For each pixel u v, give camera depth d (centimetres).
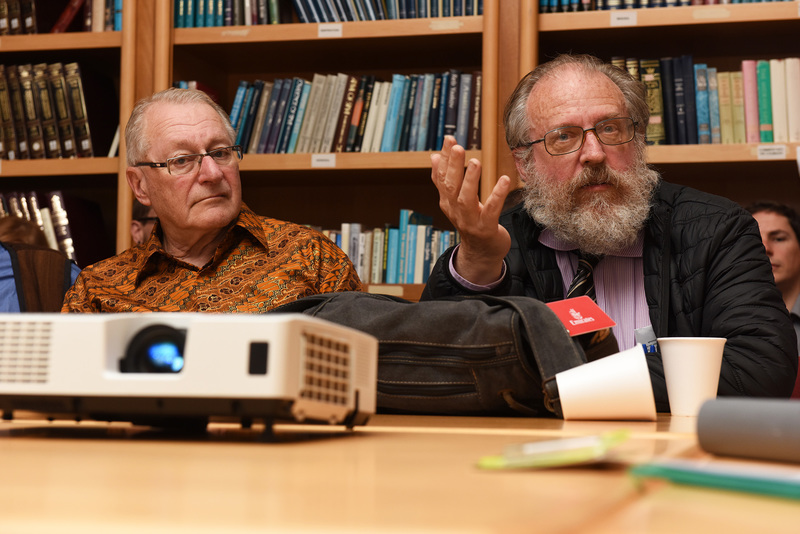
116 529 23
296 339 53
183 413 54
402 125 261
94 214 298
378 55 285
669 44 263
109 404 55
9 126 281
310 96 266
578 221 157
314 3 265
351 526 23
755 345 135
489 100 247
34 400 56
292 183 297
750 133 242
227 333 52
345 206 302
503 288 131
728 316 142
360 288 195
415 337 91
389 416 93
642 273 162
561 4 250
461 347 88
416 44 271
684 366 98
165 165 187
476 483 34
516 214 171
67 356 56
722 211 156
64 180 296
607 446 35
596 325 96
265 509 27
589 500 29
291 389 52
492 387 88
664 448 50
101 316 56
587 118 161
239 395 52
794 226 267
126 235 264
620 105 164
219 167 189
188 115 192
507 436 63
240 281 184
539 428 73
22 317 57
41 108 279
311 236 192
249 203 307
